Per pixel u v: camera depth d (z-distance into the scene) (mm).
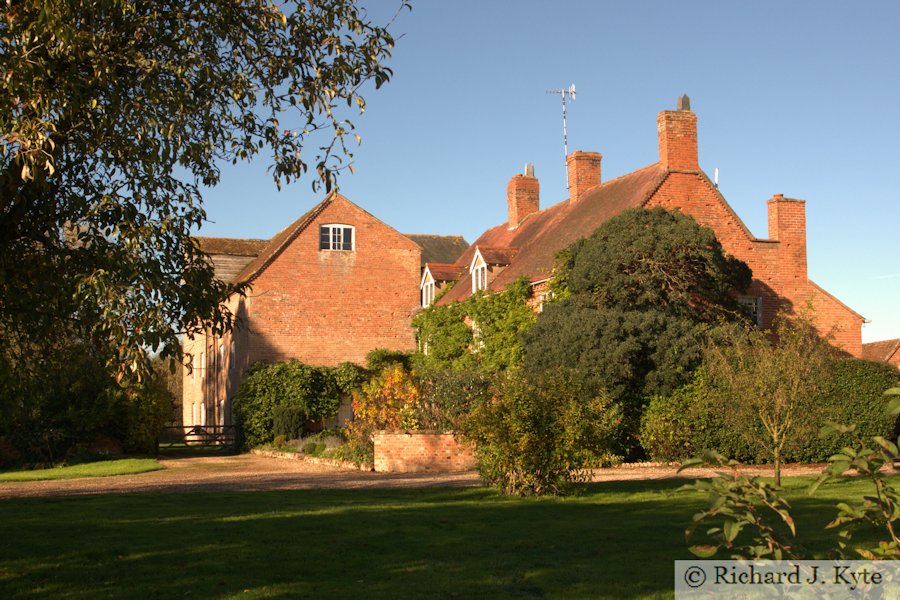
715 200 28594
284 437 34219
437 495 15852
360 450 24141
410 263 40250
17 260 10250
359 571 8992
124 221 9562
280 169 10820
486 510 13484
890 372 25156
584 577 8594
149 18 9844
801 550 4438
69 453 28938
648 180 28922
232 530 11438
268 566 9227
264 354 37688
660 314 23469
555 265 27234
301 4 10633
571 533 11117
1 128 8602
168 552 9969
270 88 10836
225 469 25250
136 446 33531
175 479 21484
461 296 36438
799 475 20000
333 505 14281
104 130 9688
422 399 24062
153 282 9164
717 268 24156
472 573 8867
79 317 10211
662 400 23391
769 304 28812
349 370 37312
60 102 9031
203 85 10297
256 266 39312
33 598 8000
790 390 16797
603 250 24391
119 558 9680
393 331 39594
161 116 9938
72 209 9883
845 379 24688
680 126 28609
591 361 22688
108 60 9508
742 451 23656
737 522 4219
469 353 32656
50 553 9898
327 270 39031
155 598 7961
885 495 4168
